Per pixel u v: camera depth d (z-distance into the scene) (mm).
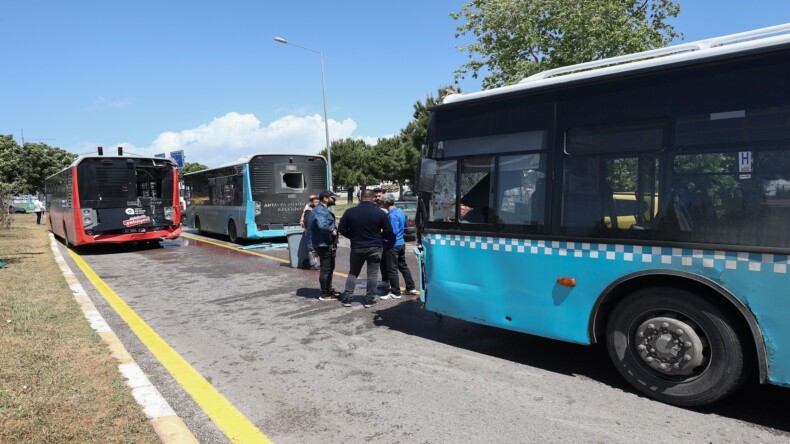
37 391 3916
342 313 6992
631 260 3955
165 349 5465
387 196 8109
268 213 16547
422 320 6547
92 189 14453
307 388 4316
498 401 3971
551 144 4469
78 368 4477
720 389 3596
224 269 11461
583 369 4656
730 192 3516
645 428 3469
